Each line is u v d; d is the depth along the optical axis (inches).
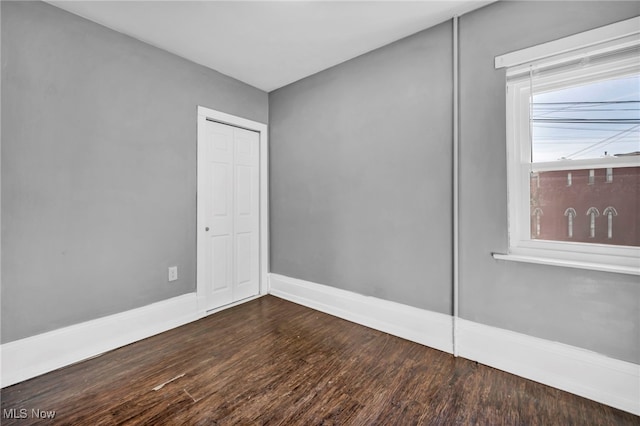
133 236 91.6
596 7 61.6
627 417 58.2
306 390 66.8
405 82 90.9
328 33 88.7
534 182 72.9
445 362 78.0
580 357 64.6
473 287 79.0
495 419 57.9
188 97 105.2
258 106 131.0
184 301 103.5
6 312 69.7
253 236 132.4
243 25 84.7
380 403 62.4
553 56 66.7
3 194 69.3
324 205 114.2
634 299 59.6
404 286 92.3
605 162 64.2
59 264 77.5
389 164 95.0
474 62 77.5
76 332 79.4
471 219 79.0
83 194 81.4
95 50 83.1
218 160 117.8
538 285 70.0
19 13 70.7
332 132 110.7
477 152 77.7
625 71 61.9
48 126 75.3
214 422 57.3
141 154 93.1
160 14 79.6
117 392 66.1
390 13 79.0
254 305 121.4
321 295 115.2
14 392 66.0
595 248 65.1
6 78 69.3
